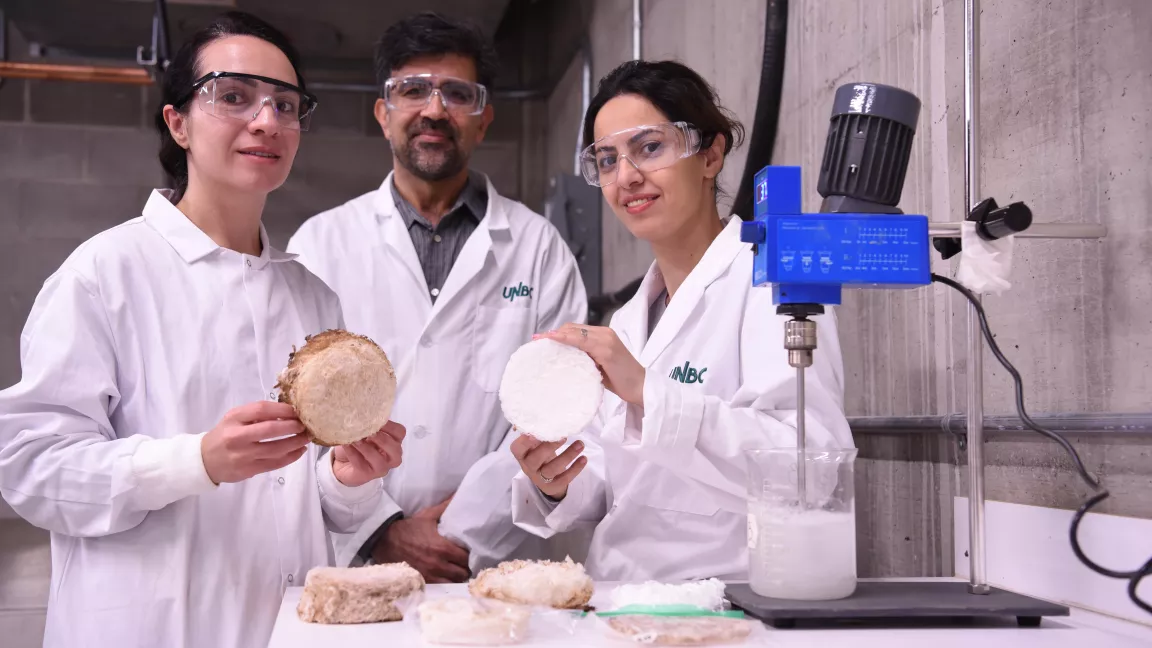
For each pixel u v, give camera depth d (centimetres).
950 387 152
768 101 220
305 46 501
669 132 146
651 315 170
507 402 117
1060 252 123
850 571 102
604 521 154
